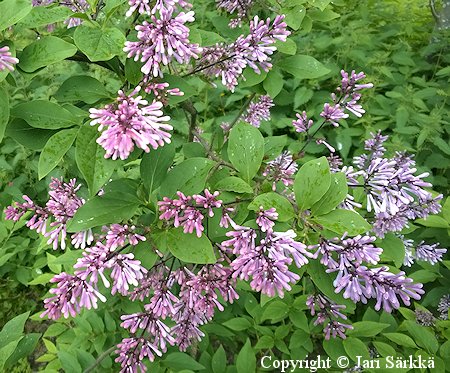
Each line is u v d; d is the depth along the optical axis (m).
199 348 0.80
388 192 0.42
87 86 0.40
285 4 0.55
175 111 0.56
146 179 0.40
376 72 1.43
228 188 0.41
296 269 0.39
